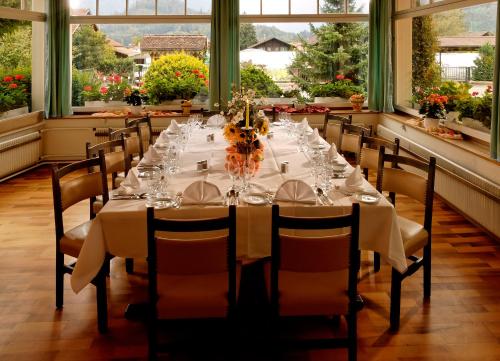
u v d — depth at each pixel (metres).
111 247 2.78
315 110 7.40
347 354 2.70
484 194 4.32
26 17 6.67
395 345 2.77
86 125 7.23
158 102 7.63
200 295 2.45
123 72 7.57
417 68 6.87
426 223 3.26
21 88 6.97
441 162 5.18
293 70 7.69
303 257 2.35
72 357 2.67
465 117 5.28
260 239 2.84
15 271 3.72
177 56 7.55
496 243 4.21
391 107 7.12
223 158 4.12
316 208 2.81
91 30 7.45
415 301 3.25
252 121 3.46
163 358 2.67
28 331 2.92
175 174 3.59
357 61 7.68
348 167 3.79
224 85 7.18
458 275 3.62
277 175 3.55
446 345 2.77
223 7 7.00
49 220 4.88
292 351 2.72
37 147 6.98
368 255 4.00
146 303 3.22
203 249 2.34
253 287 3.28
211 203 2.82
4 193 5.81
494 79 4.17
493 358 2.64
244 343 2.76
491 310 3.13
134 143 4.68
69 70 7.13
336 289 2.48
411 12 6.42
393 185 3.50
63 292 3.35
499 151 4.19
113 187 4.45
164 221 2.28
